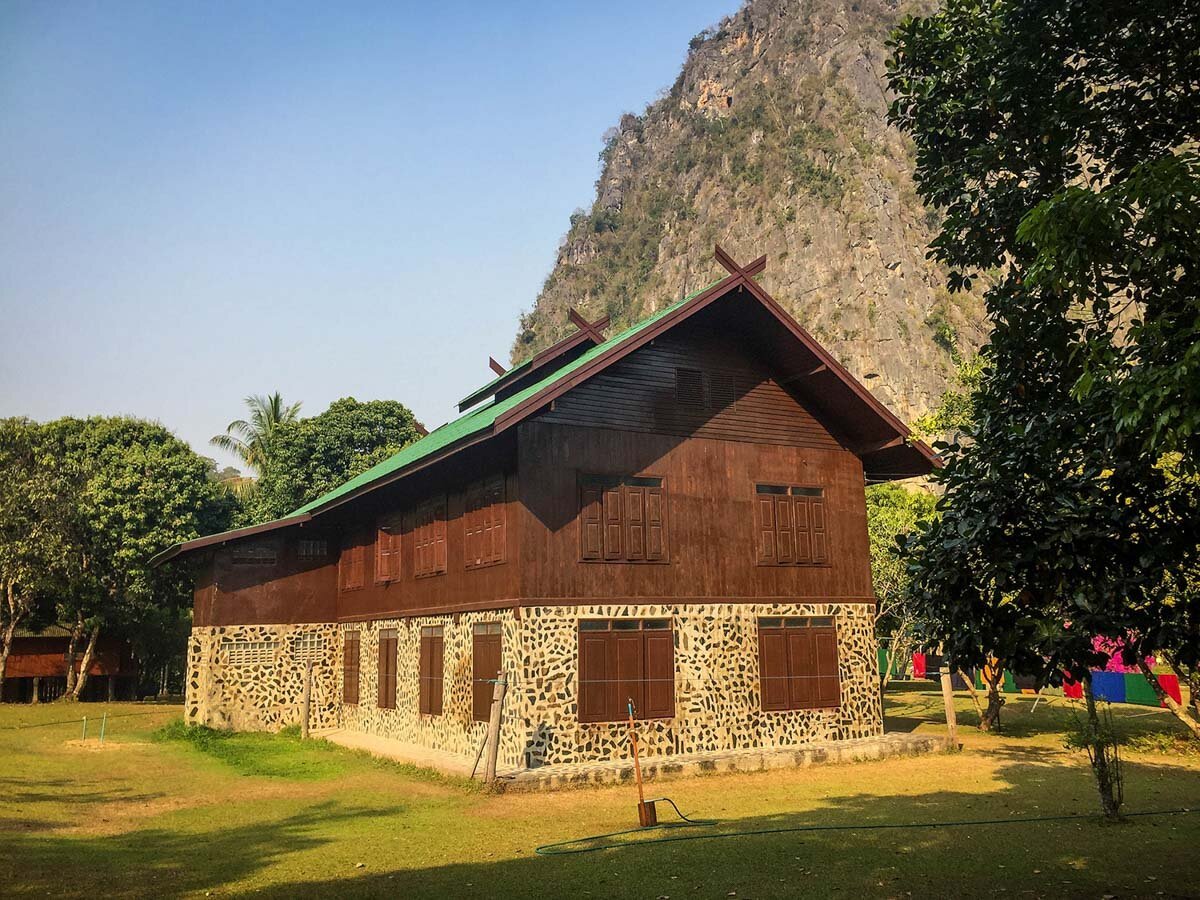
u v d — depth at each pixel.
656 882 8.44
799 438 19.23
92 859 9.25
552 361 21.31
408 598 20.48
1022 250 8.22
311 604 24.55
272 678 23.73
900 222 106.44
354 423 39.06
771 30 141.00
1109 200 5.90
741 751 16.77
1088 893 8.00
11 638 33.09
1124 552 6.72
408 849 9.99
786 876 8.64
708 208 129.12
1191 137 7.56
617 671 16.14
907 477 21.81
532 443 16.09
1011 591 7.17
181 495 34.50
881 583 27.22
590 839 10.45
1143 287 6.53
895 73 9.20
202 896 7.93
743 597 17.78
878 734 18.81
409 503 21.02
